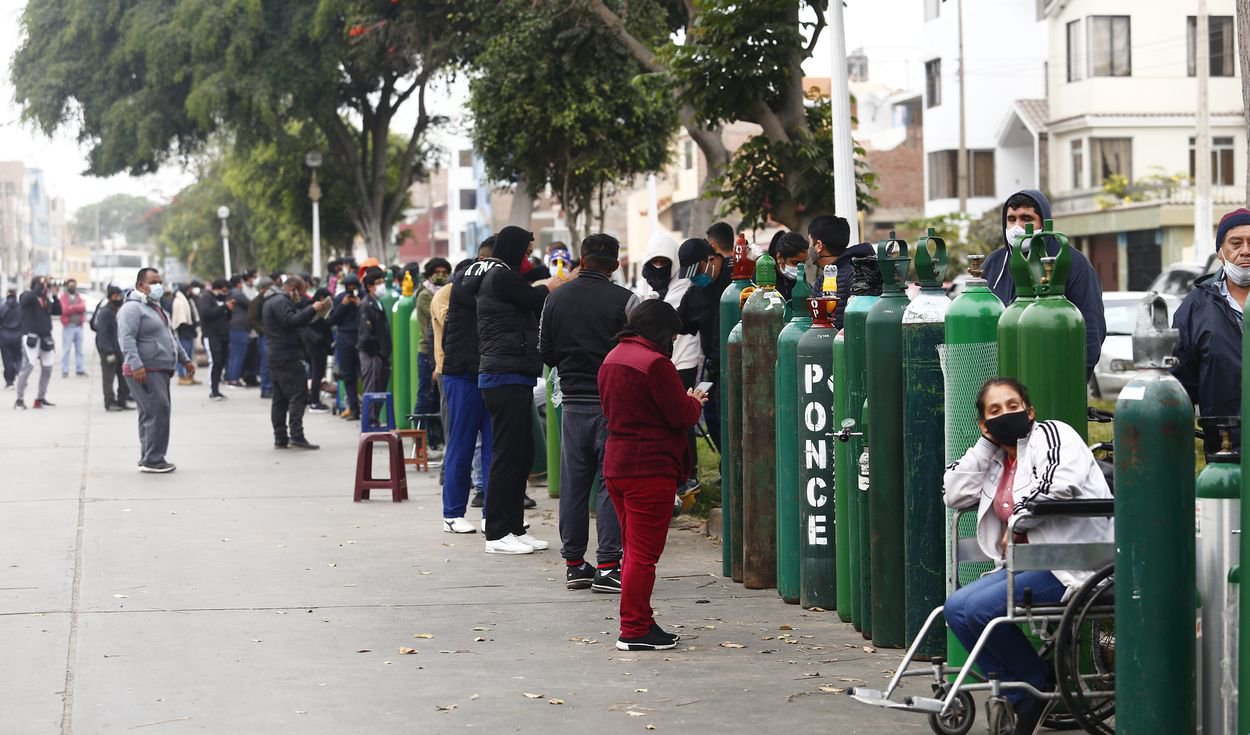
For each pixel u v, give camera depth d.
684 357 11.68
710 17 14.42
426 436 15.70
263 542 11.13
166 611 8.66
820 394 8.38
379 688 6.95
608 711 6.52
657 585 9.41
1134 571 5.17
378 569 10.01
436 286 15.90
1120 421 5.17
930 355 6.95
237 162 49.38
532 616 8.55
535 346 10.57
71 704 6.69
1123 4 44.72
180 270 97.00
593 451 9.30
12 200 132.75
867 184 15.45
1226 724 5.34
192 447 18.17
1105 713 5.72
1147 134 45.06
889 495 7.41
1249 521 4.93
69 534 11.50
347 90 43.78
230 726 6.32
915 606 7.06
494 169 30.97
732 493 9.44
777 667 7.28
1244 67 9.43
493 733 6.20
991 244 42.88
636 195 65.69
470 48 32.31
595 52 27.34
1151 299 5.16
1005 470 5.98
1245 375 4.93
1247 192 9.42
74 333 32.50
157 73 40.94
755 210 15.59
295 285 18.33
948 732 5.97
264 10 40.56
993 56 50.00
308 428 20.58
